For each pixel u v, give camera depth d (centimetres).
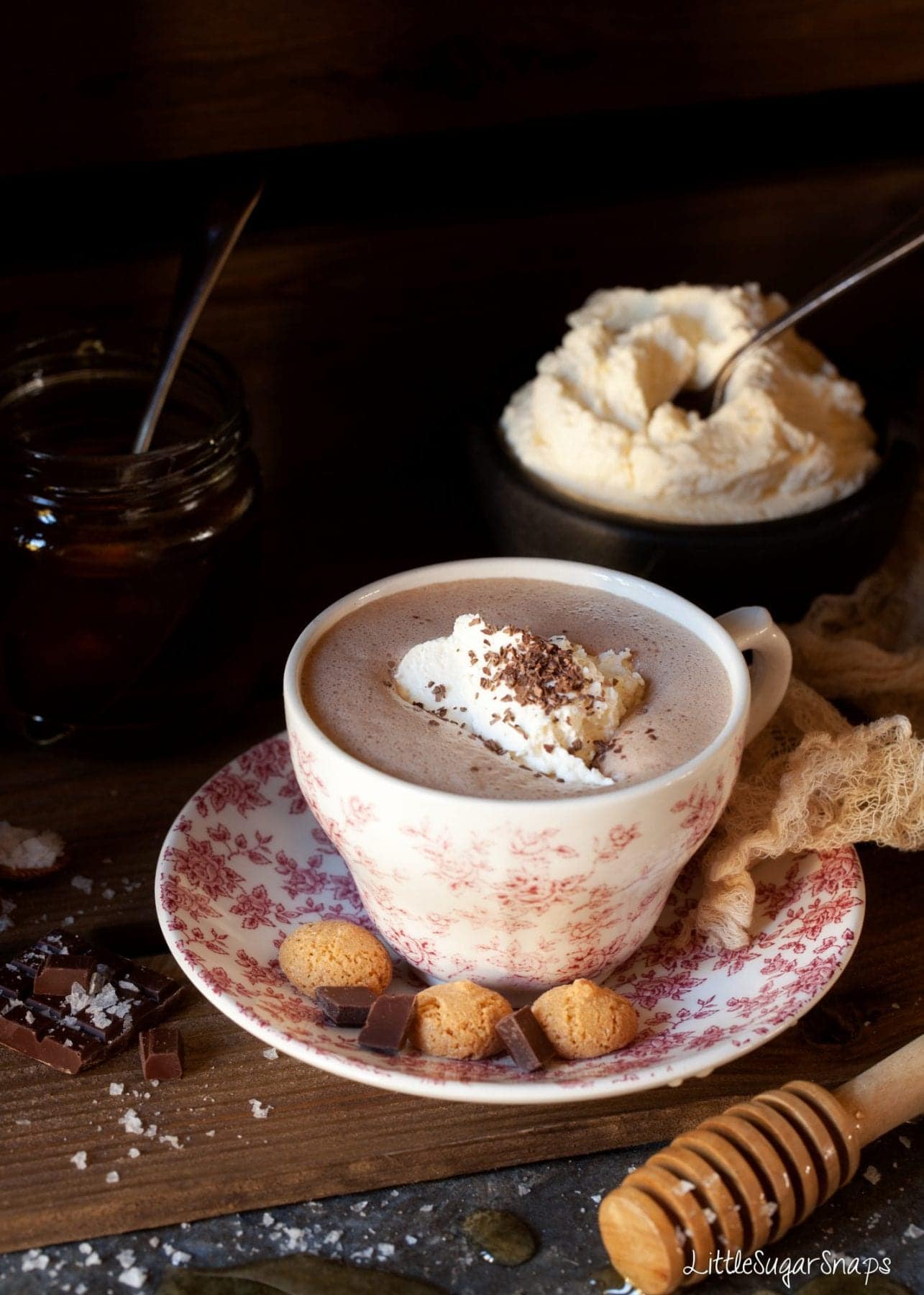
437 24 70
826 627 69
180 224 73
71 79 67
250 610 69
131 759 69
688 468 67
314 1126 58
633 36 72
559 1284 55
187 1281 54
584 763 56
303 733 56
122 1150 57
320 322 75
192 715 68
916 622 71
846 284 67
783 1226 54
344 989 57
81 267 71
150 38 68
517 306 77
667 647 59
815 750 61
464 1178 57
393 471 79
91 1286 54
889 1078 56
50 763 68
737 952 60
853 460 69
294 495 78
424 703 58
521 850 55
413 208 75
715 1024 57
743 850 60
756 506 68
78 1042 58
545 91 72
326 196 74
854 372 73
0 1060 59
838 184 77
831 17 73
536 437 69
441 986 57
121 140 69
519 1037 56
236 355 74
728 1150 54
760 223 78
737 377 70
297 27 69
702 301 71
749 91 74
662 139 77
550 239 76
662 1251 53
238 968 58
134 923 63
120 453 70
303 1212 56
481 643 58
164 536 65
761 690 62
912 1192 57
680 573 66
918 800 61
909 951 62
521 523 68
